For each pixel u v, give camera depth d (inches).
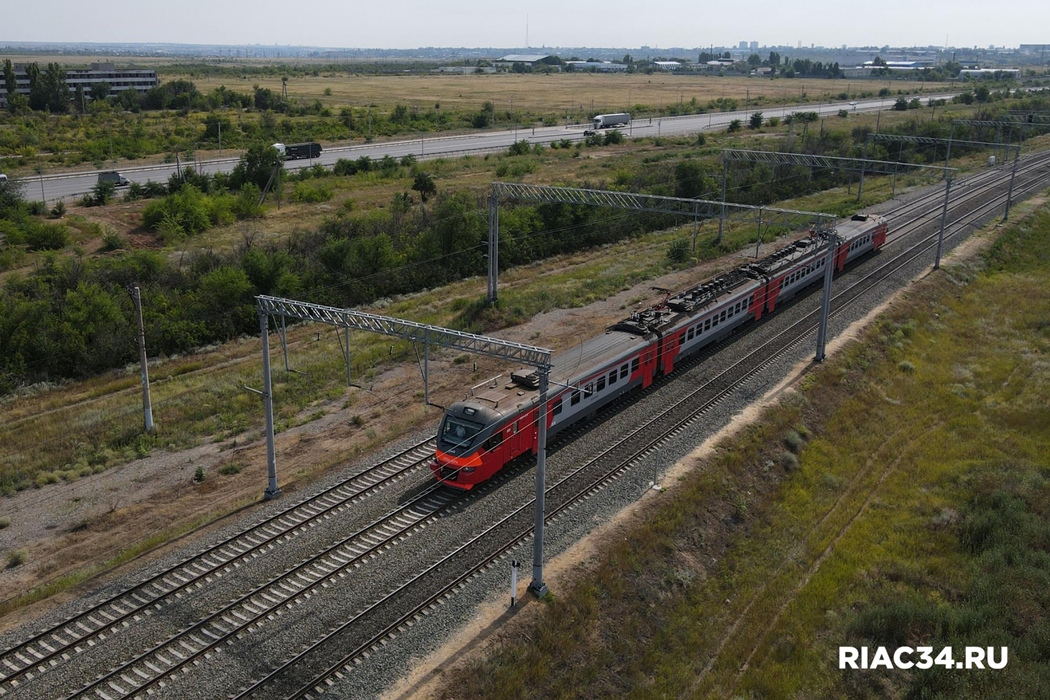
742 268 2102.6
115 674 859.4
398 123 6190.9
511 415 1253.7
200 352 2027.6
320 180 4057.6
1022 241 3014.3
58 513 1261.1
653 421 1482.5
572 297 2341.3
